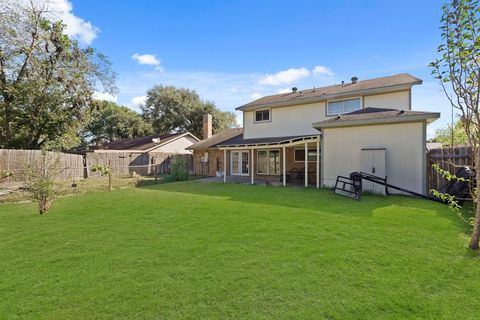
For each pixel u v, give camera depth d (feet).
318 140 39.22
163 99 132.46
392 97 43.60
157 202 29.58
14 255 14.69
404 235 16.29
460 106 14.06
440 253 13.52
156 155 79.25
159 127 138.10
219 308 9.31
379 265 12.30
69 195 36.24
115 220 22.00
